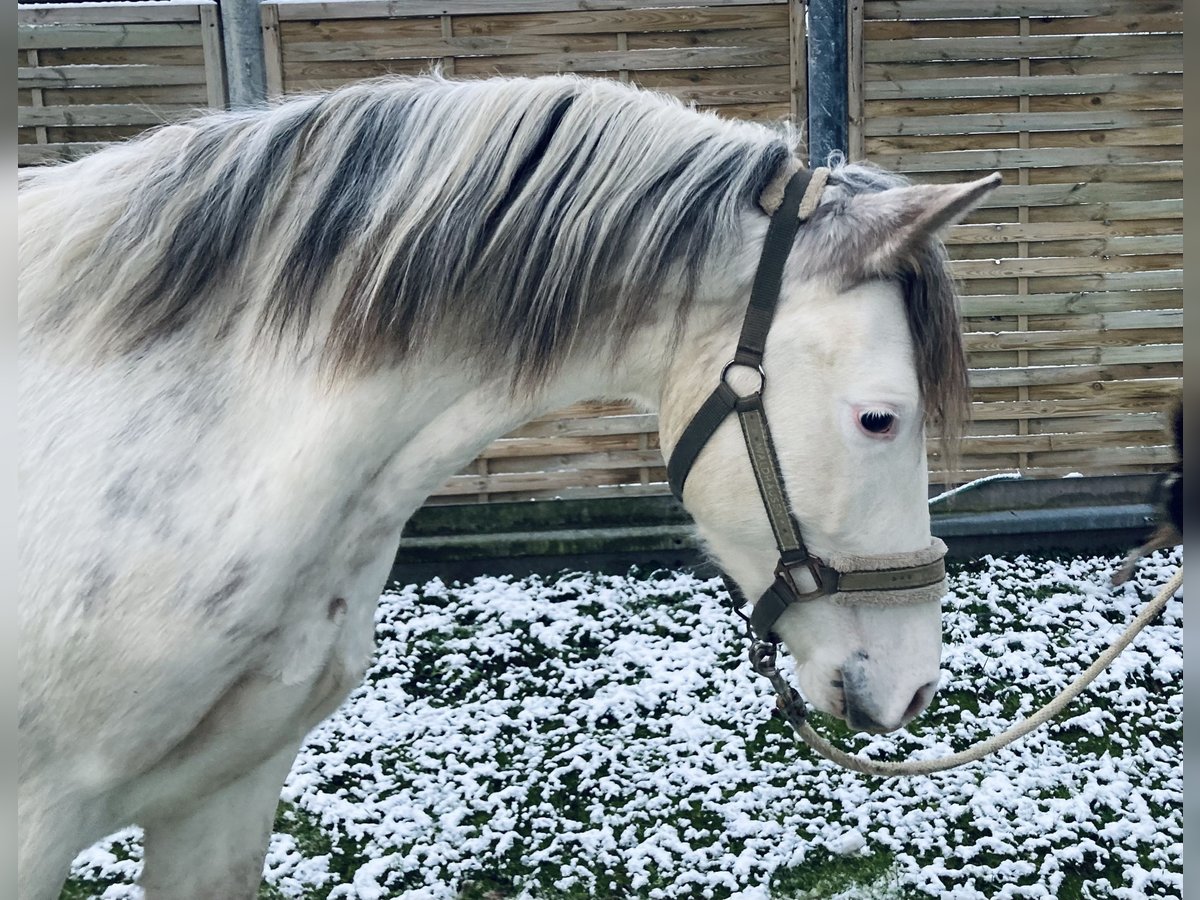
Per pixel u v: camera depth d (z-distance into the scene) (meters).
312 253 1.24
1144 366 3.81
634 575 3.70
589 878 2.39
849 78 3.56
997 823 2.56
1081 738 2.89
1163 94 3.61
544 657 3.26
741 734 2.90
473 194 1.25
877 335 1.26
